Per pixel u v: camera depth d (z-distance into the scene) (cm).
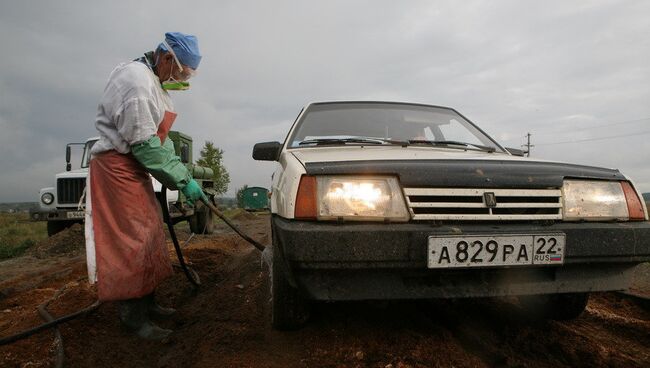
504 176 227
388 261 207
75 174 896
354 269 209
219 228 1280
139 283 267
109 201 269
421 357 234
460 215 219
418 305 324
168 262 296
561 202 232
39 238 1048
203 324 308
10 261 665
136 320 286
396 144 319
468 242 210
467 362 230
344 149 297
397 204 218
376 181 221
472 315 310
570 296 287
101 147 269
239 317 310
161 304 360
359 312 305
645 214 249
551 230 222
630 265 241
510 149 350
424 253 209
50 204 893
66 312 333
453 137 358
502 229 217
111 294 260
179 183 286
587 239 224
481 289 225
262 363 233
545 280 231
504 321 299
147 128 261
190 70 293
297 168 231
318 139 328
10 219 1922
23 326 308
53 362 245
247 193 3067
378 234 206
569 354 247
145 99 261
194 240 842
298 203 217
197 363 240
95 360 253
